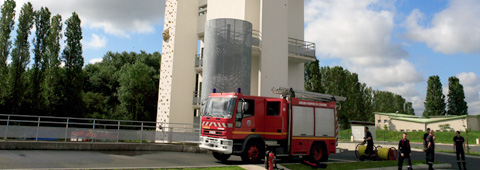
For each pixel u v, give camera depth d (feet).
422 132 170.60
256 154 46.19
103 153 50.16
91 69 213.05
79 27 131.64
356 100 200.95
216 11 97.14
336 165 46.09
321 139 52.31
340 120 190.19
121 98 180.04
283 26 90.58
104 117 151.94
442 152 92.43
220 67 72.64
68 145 51.83
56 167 34.45
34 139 52.06
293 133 48.62
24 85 114.93
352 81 203.92
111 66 223.92
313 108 52.13
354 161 54.13
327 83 196.75
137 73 183.11
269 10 88.07
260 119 47.62
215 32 74.69
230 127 44.21
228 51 73.20
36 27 122.21
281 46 89.10
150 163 41.73
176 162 44.37
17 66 112.88
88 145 53.11
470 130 162.50
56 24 125.49
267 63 85.25
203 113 48.37
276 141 47.83
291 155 47.96
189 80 100.94
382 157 58.13
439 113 216.74
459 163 53.62
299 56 95.81
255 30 86.43
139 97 180.86
